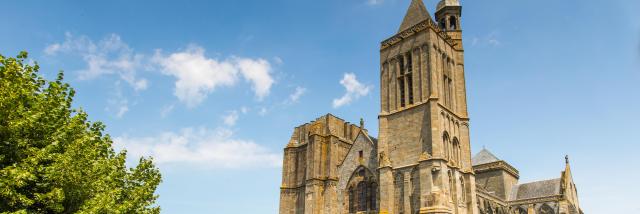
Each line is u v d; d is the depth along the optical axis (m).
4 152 24.22
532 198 97.81
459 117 70.38
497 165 104.62
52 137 27.00
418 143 63.06
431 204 56.91
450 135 66.25
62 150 27.47
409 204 60.22
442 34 73.12
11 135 24.14
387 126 68.69
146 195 33.22
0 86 24.66
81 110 31.66
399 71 71.69
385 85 72.38
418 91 67.12
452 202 60.06
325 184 71.81
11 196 22.89
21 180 22.88
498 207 93.62
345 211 69.19
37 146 26.11
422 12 74.94
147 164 36.09
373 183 67.19
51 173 24.97
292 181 77.94
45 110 27.06
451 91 71.38
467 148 68.50
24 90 25.73
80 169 26.98
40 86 29.11
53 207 24.89
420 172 60.19
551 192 97.12
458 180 63.44
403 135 65.75
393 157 65.50
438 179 58.66
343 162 73.31
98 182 28.52
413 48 70.50
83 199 27.48
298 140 81.94
